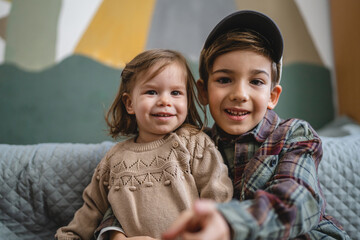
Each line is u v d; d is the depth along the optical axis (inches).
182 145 27.0
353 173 35.5
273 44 27.8
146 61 28.1
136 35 86.4
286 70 84.0
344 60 78.2
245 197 24.6
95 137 83.2
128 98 30.4
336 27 81.4
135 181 26.5
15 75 83.8
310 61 84.7
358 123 71.9
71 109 83.8
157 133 27.9
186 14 86.9
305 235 23.9
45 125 83.4
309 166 24.0
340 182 35.1
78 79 84.5
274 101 30.5
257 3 85.0
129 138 31.3
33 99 83.7
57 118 83.6
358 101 72.1
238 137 28.1
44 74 84.3
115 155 29.1
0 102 83.3
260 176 24.5
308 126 27.9
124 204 26.0
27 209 35.4
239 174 27.4
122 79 31.2
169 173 25.9
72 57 85.0
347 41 76.0
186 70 29.3
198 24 86.7
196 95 31.5
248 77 26.6
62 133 83.5
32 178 35.9
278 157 25.8
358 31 70.1
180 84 28.0
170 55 28.9
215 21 86.5
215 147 27.6
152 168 26.6
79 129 83.5
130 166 27.3
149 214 25.0
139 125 29.3
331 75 85.0
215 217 14.9
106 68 85.0
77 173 36.5
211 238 14.0
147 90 27.6
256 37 27.2
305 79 84.2
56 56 84.9
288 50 84.4
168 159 26.5
